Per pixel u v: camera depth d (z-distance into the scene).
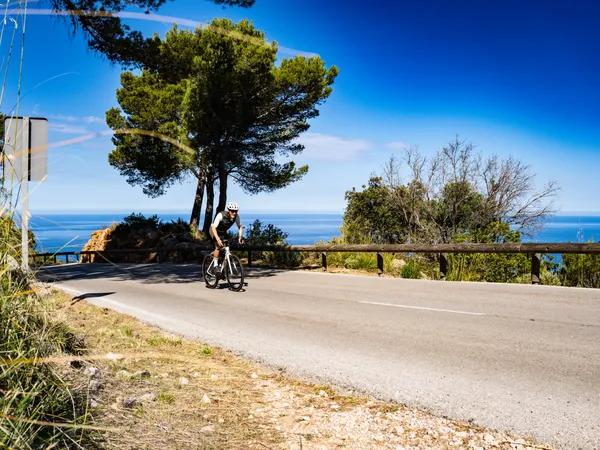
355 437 3.46
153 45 14.30
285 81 25.80
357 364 5.28
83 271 18.02
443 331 6.64
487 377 4.71
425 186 25.38
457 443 3.37
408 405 4.12
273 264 18.59
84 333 5.50
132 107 26.77
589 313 7.54
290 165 30.56
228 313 8.46
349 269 16.06
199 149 23.05
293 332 6.89
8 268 2.40
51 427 2.47
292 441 3.34
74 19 10.54
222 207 28.50
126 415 3.29
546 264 13.20
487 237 15.34
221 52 22.20
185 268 18.11
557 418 3.71
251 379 4.84
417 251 13.05
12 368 2.25
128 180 29.98
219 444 3.15
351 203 29.55
